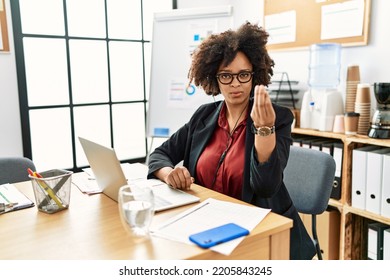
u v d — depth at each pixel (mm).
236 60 1383
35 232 993
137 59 3090
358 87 2129
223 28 2547
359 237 2229
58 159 2791
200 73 1524
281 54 2779
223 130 1497
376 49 2195
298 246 1326
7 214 1138
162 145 1693
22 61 2498
